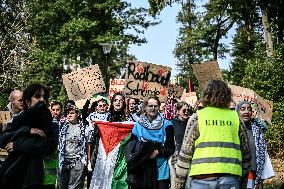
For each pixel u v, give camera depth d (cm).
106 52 2650
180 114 952
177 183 593
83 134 1031
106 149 934
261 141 930
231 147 569
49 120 614
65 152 1027
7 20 3547
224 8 3497
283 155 1991
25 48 3422
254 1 2781
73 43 3709
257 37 3519
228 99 584
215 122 572
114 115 992
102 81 1388
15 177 606
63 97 3725
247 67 2194
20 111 671
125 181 922
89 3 3819
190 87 1844
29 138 602
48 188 629
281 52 2147
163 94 1198
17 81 3184
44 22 3828
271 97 2098
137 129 836
